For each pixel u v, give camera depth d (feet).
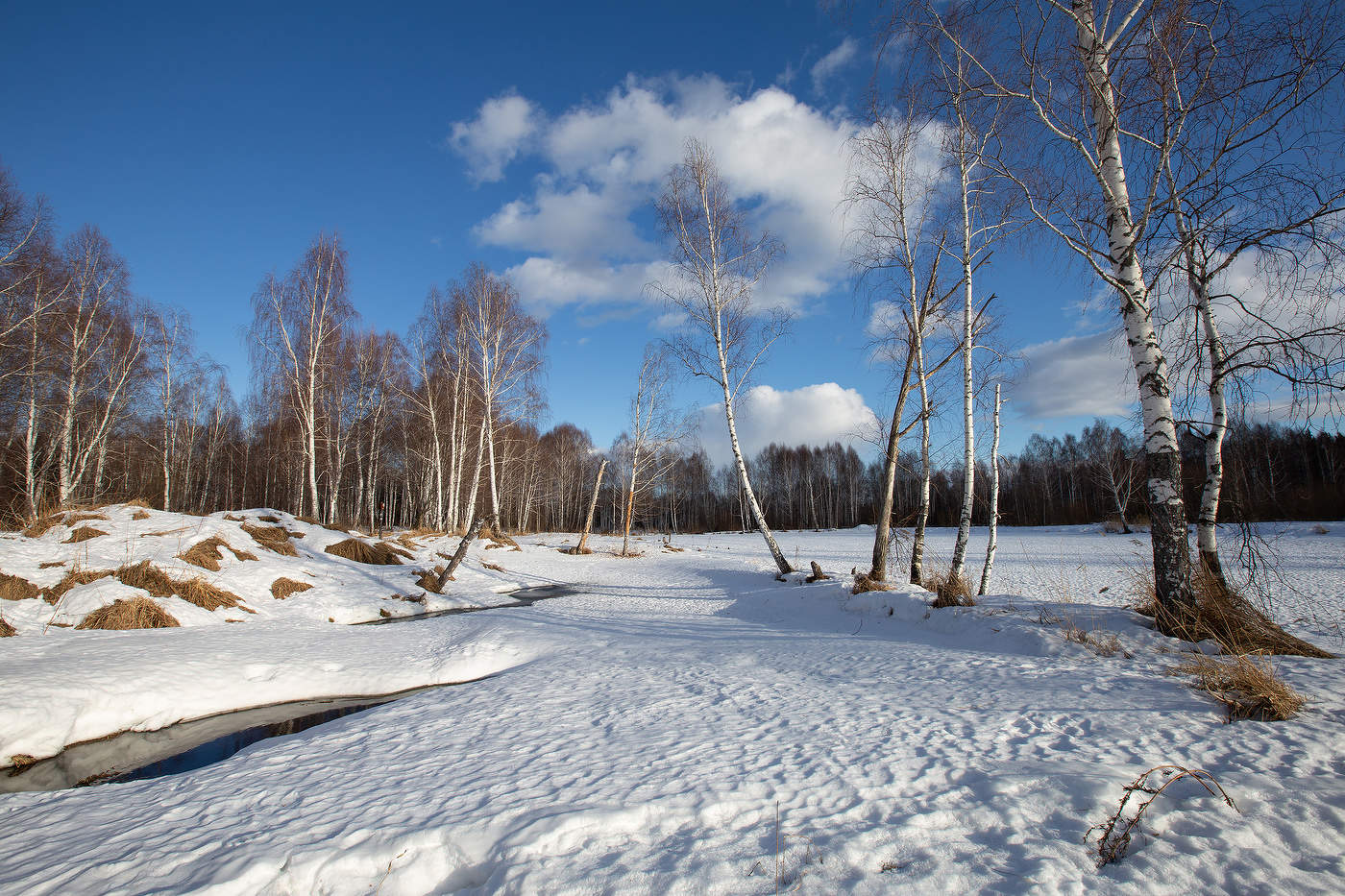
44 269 61.16
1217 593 22.58
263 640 34.78
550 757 15.93
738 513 231.91
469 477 130.21
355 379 107.04
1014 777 12.16
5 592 34.65
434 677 30.60
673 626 41.34
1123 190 23.91
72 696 22.84
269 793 14.94
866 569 65.82
